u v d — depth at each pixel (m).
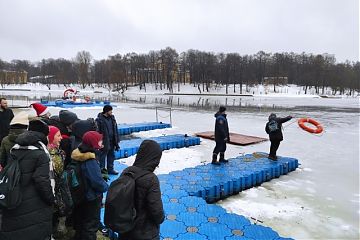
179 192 6.38
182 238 4.54
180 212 5.40
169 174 7.77
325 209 6.46
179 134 14.41
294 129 18.44
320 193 7.41
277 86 103.25
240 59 103.06
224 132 8.75
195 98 66.19
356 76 99.94
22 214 2.97
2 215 2.98
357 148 12.73
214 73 100.06
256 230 4.86
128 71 104.75
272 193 7.41
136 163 2.77
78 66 113.81
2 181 2.92
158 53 109.88
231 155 10.91
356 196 7.23
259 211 6.30
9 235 2.95
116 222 2.54
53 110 28.08
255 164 8.84
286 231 5.46
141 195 2.62
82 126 4.43
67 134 5.34
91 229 3.74
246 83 101.06
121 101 48.69
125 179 2.65
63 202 3.45
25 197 2.97
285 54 115.00
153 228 2.69
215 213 5.40
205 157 10.53
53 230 4.25
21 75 124.12
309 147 12.90
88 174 3.53
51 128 4.03
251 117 25.14
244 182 7.60
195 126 18.55
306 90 99.56
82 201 3.59
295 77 108.69
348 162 10.38
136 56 110.12
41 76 126.31
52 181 3.23
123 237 2.71
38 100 42.91
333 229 5.58
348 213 6.28
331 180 8.43
